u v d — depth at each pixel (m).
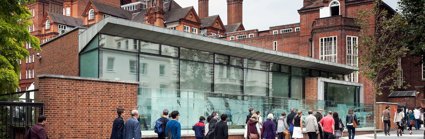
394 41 28.55
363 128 33.81
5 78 22.16
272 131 18.69
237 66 29.50
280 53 31.22
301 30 58.09
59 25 83.50
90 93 17.42
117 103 18.23
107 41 22.55
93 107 17.45
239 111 24.81
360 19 28.59
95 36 22.38
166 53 25.19
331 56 51.38
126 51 23.25
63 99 16.64
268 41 65.94
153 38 24.11
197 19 81.50
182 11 80.94
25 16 23.84
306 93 34.78
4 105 15.48
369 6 52.50
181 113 21.81
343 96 37.03
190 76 26.36
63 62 25.02
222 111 23.89
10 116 15.53
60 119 16.48
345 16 54.06
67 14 89.69
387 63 27.59
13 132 15.55
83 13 82.81
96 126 17.48
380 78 38.22
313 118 21.28
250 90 30.31
